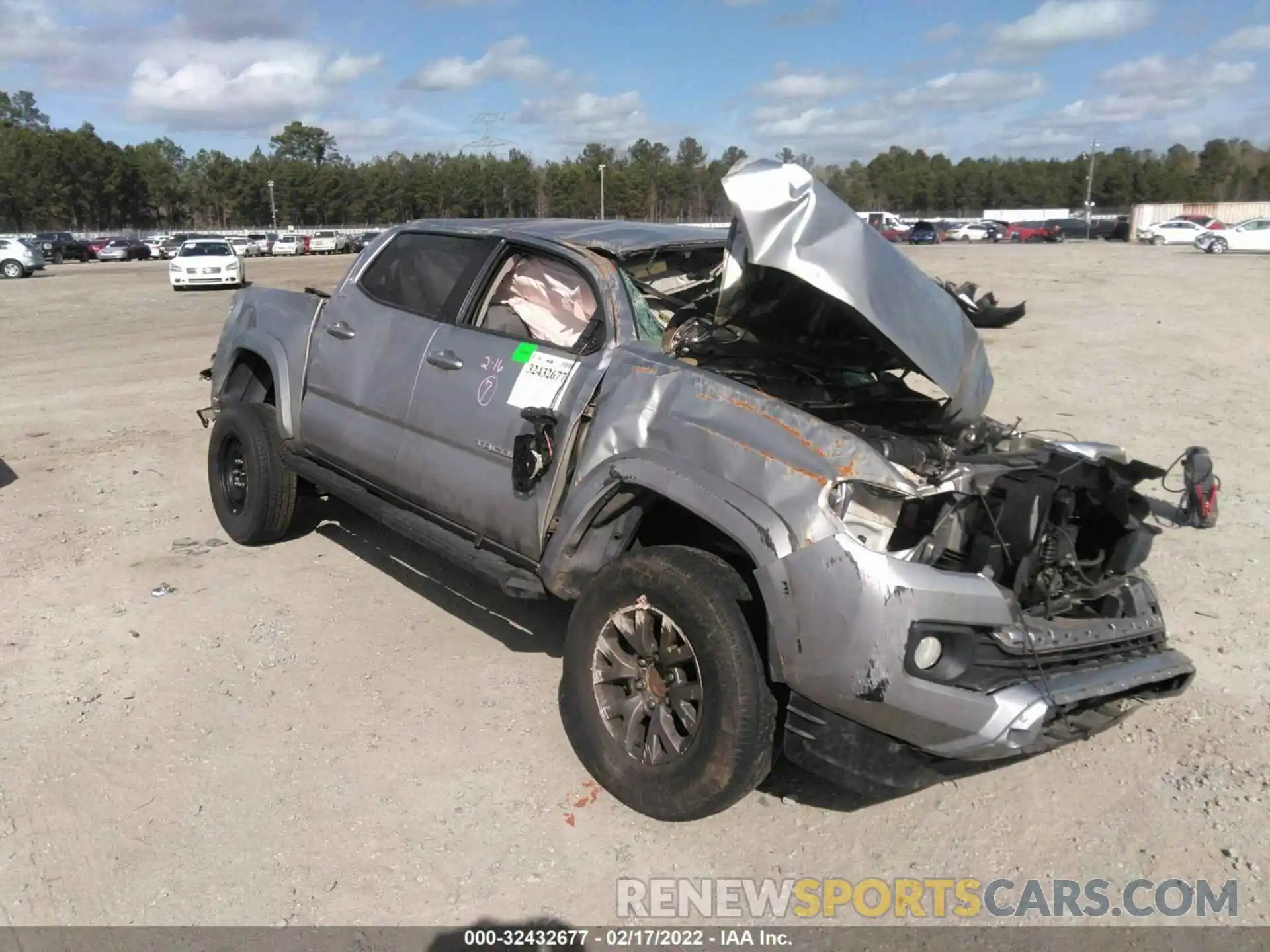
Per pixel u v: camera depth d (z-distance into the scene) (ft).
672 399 11.27
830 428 10.20
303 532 19.67
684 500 10.46
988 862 10.50
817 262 10.93
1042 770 12.17
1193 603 16.57
